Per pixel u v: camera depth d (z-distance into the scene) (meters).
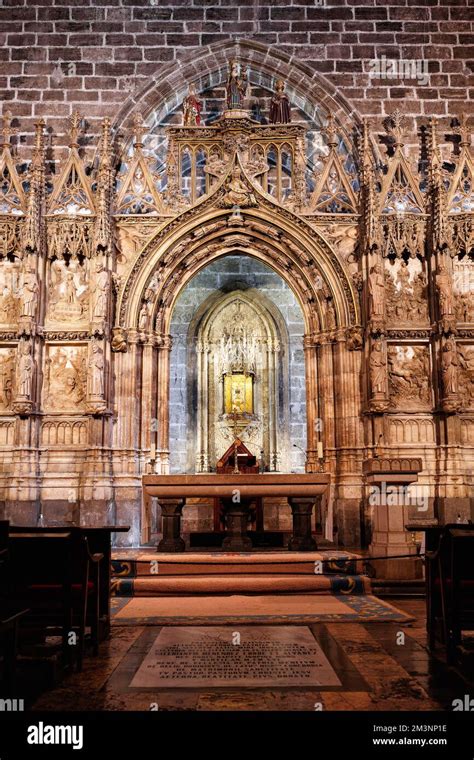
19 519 17.44
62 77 21.09
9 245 18.95
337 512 18.25
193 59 21.25
